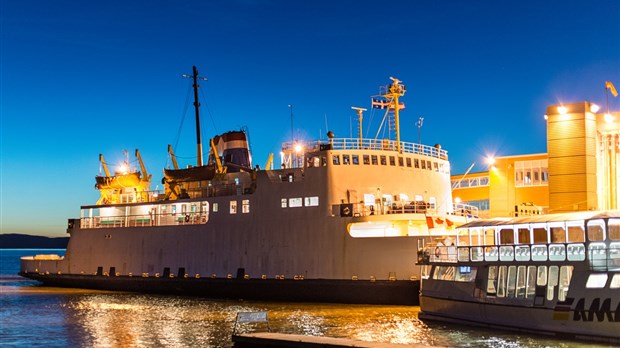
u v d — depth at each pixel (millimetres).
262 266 54938
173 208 62594
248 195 56719
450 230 49938
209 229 58969
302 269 52594
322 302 51531
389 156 54438
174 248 61375
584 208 54281
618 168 56781
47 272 72188
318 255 51969
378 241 49188
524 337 34969
